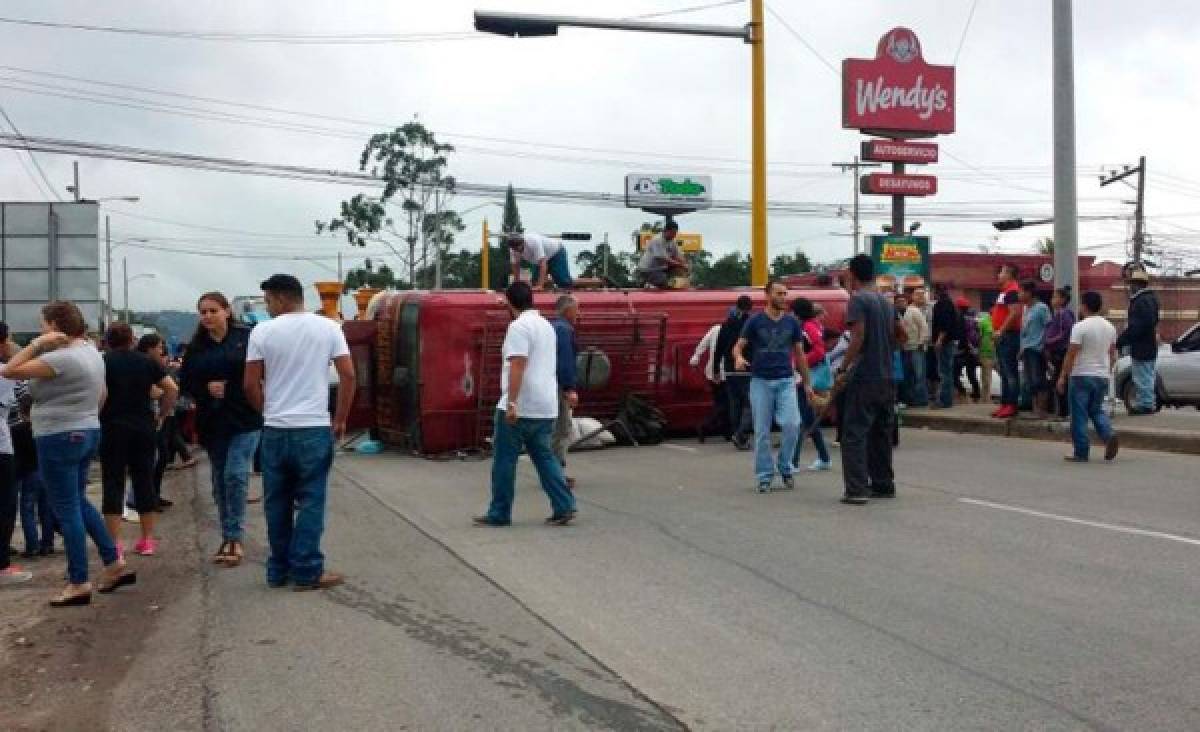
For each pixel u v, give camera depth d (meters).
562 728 4.96
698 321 16.86
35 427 7.43
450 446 15.59
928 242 28.81
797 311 13.35
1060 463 13.05
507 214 63.38
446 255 56.22
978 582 7.37
